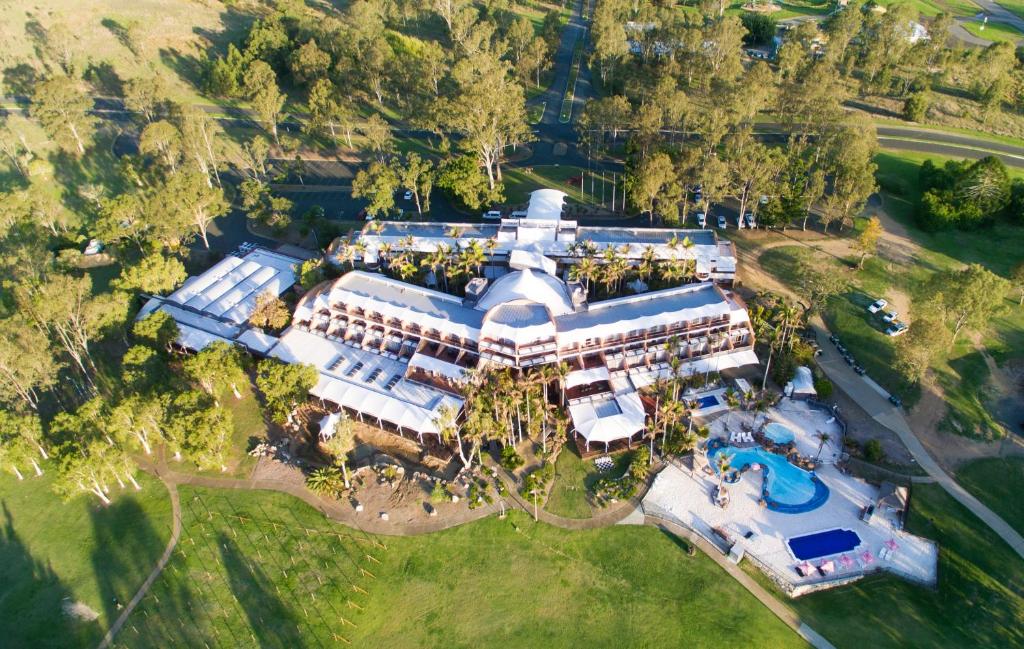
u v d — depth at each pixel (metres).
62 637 91.00
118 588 96.44
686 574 95.81
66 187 191.62
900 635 87.94
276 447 116.38
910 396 121.75
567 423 116.62
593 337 123.75
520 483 109.25
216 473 112.62
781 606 91.75
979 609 90.31
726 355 126.00
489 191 174.38
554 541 100.69
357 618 91.62
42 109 196.38
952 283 121.75
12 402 116.31
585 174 196.62
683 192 163.38
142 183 190.50
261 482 110.81
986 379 125.44
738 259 158.00
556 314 129.12
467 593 94.38
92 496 110.00
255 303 141.88
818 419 118.00
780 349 128.62
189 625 91.50
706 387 123.81
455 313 129.75
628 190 171.75
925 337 114.12
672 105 195.00
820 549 97.81
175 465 114.75
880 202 178.38
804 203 165.12
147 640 90.25
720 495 104.12
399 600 93.75
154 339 130.38
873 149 181.25
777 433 115.31
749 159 162.38
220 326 138.50
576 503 106.06
